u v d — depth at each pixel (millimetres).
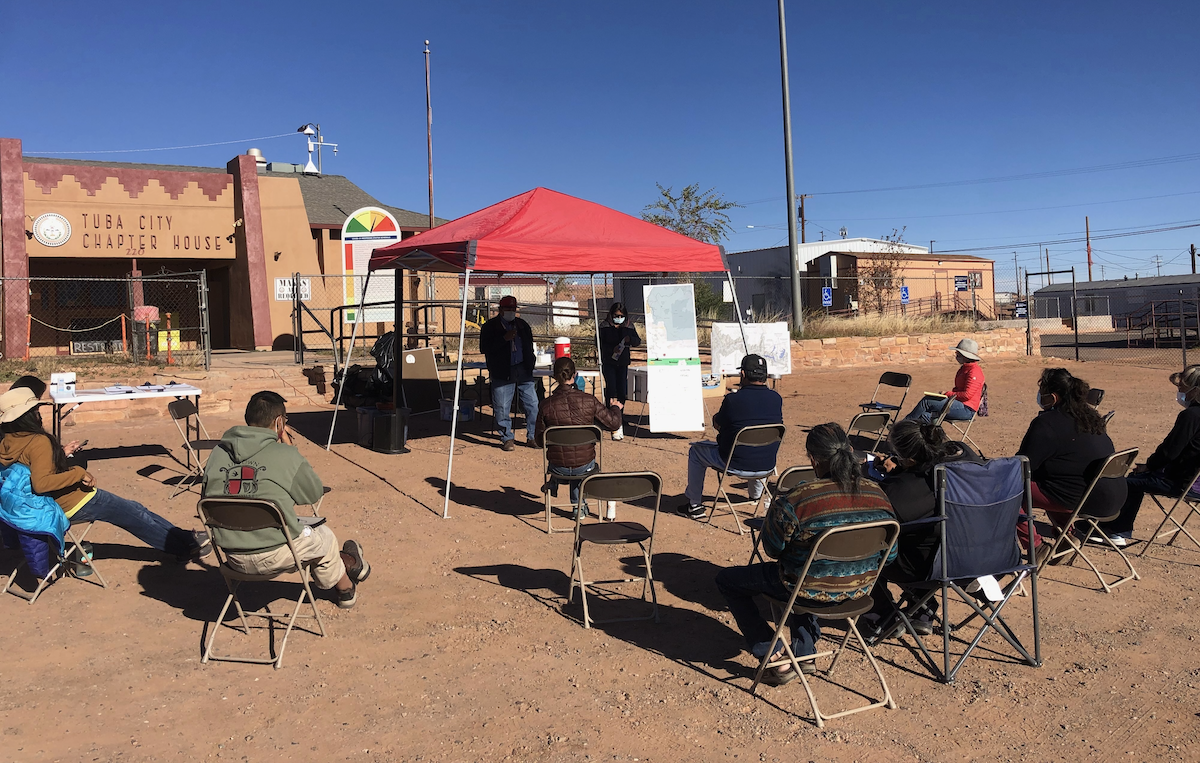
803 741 3393
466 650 4262
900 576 4051
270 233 17609
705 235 28375
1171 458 5500
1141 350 23609
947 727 3500
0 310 14961
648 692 3818
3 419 4719
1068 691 3809
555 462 6195
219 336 19328
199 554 5484
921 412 9094
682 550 5914
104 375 11852
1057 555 5363
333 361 13703
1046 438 4891
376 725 3510
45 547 4824
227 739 3387
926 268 33562
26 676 3912
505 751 3309
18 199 15070
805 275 32750
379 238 17812
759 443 6195
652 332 9961
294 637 4398
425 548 5934
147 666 4035
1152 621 4594
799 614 3947
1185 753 3281
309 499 4312
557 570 5500
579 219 8562
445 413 11414
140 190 16500
